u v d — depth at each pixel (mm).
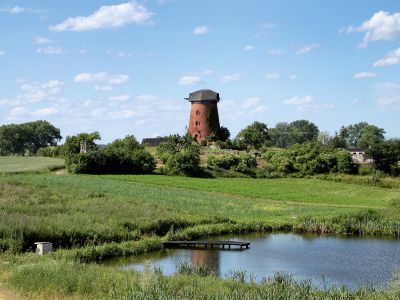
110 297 23094
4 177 83688
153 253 46531
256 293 26109
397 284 29719
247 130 157500
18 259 34344
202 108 163750
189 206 69375
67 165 105750
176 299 23062
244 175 115375
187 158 110188
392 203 75625
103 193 71188
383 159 126062
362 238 57250
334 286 31156
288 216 68188
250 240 54906
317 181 113938
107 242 46500
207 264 41906
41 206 55750
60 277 25609
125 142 125375
